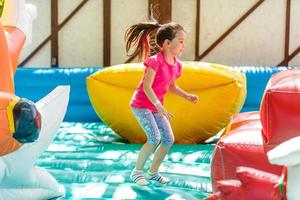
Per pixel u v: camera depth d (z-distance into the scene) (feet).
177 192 15.42
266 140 12.42
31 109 10.78
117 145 22.62
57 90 14.28
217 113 22.91
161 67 16.22
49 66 44.27
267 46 43.62
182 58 43.65
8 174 13.05
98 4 43.65
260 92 30.53
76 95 30.76
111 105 23.79
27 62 44.14
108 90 23.75
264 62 43.65
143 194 15.28
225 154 12.47
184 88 22.86
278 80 12.89
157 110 16.16
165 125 16.31
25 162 13.21
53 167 18.71
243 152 12.32
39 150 13.47
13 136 10.77
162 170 18.10
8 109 10.59
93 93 24.07
